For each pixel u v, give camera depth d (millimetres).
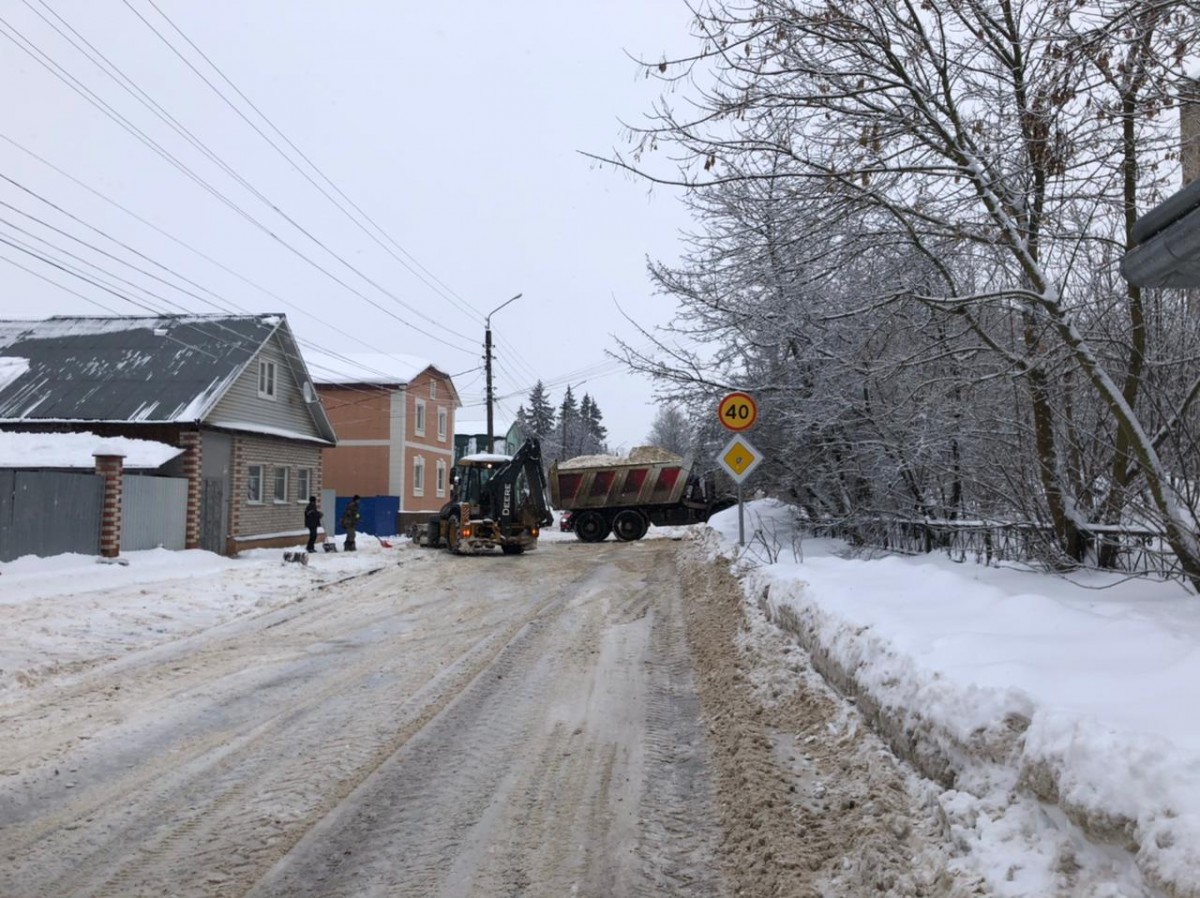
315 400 28469
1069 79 7184
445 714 7555
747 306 13844
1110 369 8414
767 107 7977
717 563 16172
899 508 12727
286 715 7629
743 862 4496
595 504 32031
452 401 49000
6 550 16469
